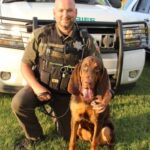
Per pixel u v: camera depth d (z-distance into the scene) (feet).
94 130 11.56
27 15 15.51
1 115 14.87
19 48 14.80
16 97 12.46
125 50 16.07
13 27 14.83
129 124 14.67
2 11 15.75
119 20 15.52
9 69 14.93
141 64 16.81
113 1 20.65
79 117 11.44
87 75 10.53
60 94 12.75
